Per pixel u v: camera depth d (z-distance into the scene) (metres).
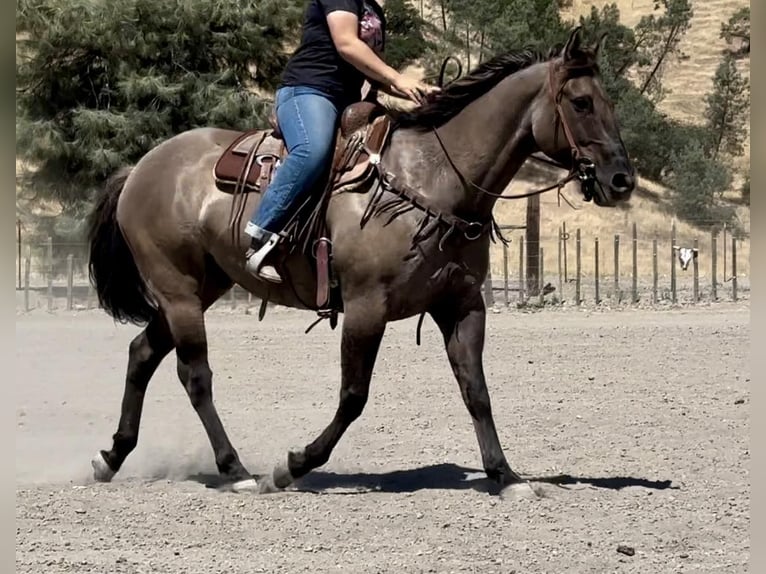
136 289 8.16
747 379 12.57
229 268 7.64
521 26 41.84
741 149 46.75
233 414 10.70
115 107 27.69
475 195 7.07
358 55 7.13
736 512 6.94
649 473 8.05
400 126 7.29
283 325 19.16
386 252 6.98
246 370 13.56
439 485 7.74
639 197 39.06
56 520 6.83
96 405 11.30
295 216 7.23
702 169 39.25
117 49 26.91
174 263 7.76
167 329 8.04
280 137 7.54
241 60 28.64
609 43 46.38
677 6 50.16
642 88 48.31
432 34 46.72
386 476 8.04
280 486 7.54
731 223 37.03
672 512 6.94
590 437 9.39
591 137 6.85
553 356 14.62
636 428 9.76
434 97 7.20
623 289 25.39
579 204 36.59
